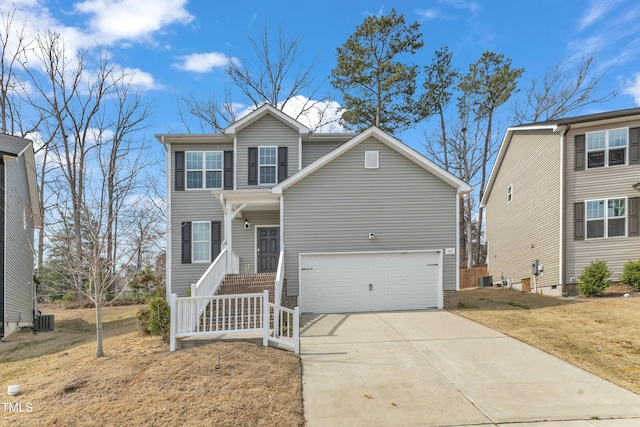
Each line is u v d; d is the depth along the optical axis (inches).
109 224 317.4
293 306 465.7
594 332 332.2
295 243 474.3
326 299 470.6
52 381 237.8
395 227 482.9
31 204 607.8
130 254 343.3
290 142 596.7
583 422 184.2
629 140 544.1
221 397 206.8
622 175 545.6
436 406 203.0
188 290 521.0
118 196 389.7
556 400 207.5
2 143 466.0
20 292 511.5
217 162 598.2
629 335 318.0
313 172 481.4
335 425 184.7
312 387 228.5
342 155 485.1
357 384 232.5
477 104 1104.2
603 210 552.7
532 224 667.4
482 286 837.8
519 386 226.4
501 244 824.9
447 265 482.9
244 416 189.2
